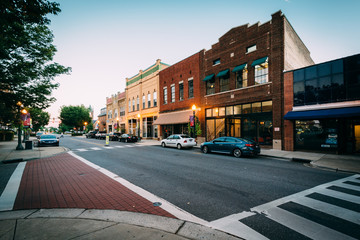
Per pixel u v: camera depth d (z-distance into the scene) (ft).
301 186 19.61
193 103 72.13
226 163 32.35
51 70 37.06
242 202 15.48
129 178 23.04
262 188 19.02
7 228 10.95
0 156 41.06
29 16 15.93
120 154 44.65
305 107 41.93
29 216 12.75
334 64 38.29
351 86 36.19
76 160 36.65
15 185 20.26
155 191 18.26
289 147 44.65
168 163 32.63
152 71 98.94
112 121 152.56
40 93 37.60
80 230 10.75
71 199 16.11
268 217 12.80
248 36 53.93
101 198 16.34
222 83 61.87
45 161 35.99
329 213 13.37
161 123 84.43
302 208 14.25
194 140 56.75
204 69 67.92
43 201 15.66
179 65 79.61
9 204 14.97
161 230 10.86
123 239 9.83
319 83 40.29
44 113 151.33
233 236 10.41
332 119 39.09
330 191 18.04
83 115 218.79
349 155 37.27
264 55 50.03
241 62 55.72
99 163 33.24
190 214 13.28
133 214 13.15
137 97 113.09
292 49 51.83
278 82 46.80
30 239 9.76
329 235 10.52
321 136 40.52
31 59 35.27
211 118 65.16
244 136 55.16
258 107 51.83
